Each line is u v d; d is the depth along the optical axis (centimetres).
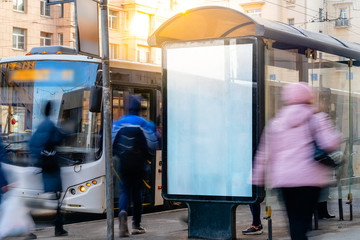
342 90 958
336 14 5091
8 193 1008
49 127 997
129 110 911
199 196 799
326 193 877
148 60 4794
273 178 614
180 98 810
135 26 4609
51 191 978
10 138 1034
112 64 1052
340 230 879
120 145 900
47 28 4231
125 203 890
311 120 604
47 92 1043
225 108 780
